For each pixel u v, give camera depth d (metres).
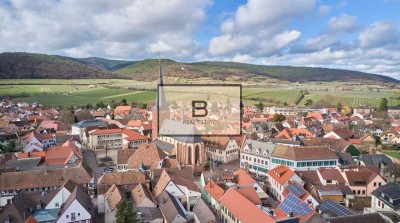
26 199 79.12
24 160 113.62
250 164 124.94
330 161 110.69
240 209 73.50
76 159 120.69
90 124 188.38
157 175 99.62
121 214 64.19
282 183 93.69
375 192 84.25
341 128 169.75
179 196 89.12
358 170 100.50
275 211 76.75
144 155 117.44
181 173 102.31
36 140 145.62
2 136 165.12
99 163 132.88
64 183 87.00
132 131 172.00
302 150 111.44
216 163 136.88
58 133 178.75
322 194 88.19
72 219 72.44
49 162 118.56
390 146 155.75
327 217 68.44
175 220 71.38
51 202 80.38
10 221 69.50
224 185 92.75
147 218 74.00
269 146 120.56
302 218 67.50
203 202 81.62
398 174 110.06
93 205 85.75
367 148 148.00
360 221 62.22
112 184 90.31
